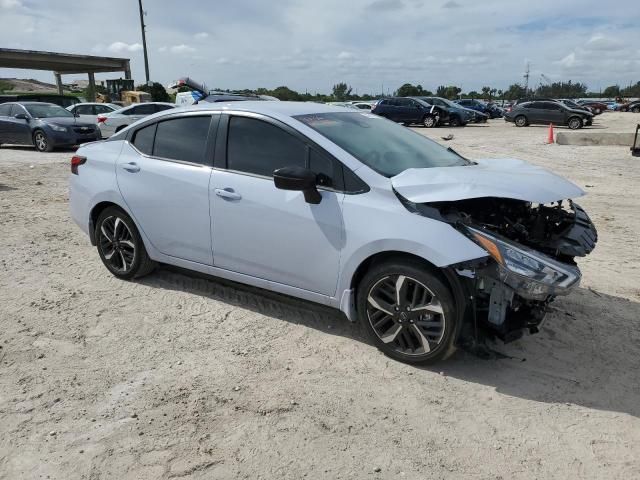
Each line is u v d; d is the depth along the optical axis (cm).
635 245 656
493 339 365
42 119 1662
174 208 446
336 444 288
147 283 505
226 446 286
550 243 346
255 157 407
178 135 455
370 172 361
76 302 465
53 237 673
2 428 298
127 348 388
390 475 267
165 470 268
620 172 1224
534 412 317
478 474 268
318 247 374
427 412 316
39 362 368
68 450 281
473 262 323
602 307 462
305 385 342
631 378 353
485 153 1592
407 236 335
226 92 1411
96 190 498
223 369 360
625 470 270
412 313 351
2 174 1177
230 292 483
